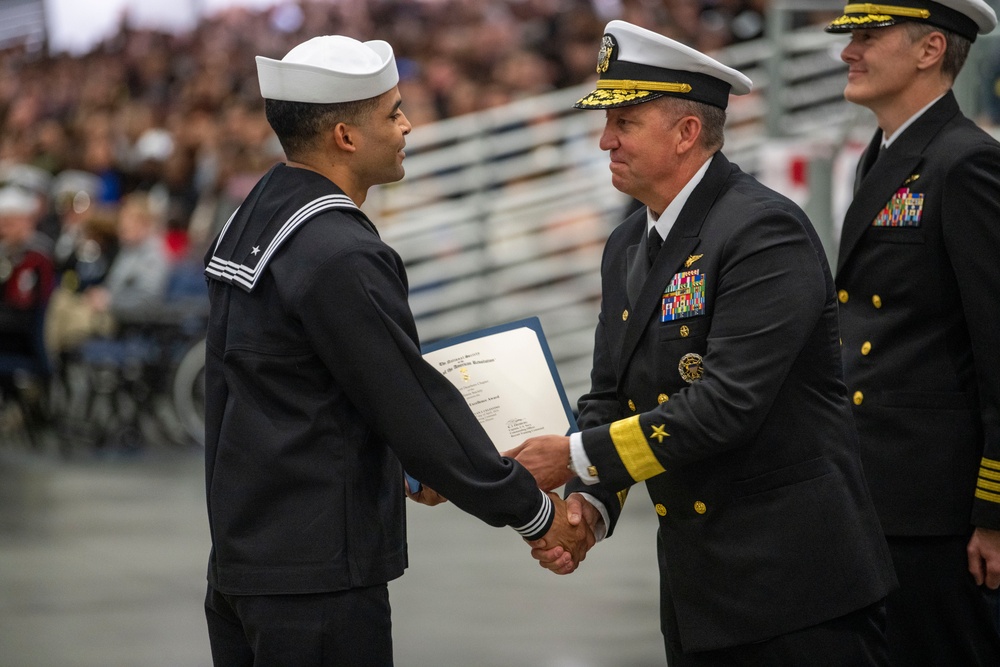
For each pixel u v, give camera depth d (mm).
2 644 13641
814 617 7473
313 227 7273
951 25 8383
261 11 37844
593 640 13664
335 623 7203
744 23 27922
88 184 29641
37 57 40531
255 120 31469
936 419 8391
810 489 7539
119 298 24906
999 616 9125
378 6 35125
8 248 24219
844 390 7816
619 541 18016
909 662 8688
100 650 13484
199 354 24609
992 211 8070
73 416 25047
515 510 7414
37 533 18547
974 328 8094
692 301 7598
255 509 7266
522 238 24609
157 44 38250
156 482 22172
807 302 7348
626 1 29000
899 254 8453
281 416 7289
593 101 7750
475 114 26641
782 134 21703
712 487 7645
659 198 7855
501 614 14617
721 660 7961
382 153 7633
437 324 24656
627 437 7566
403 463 7312
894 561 8602
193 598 15430
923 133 8469
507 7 32188
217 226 26531
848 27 8562
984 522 8125
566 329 24594
